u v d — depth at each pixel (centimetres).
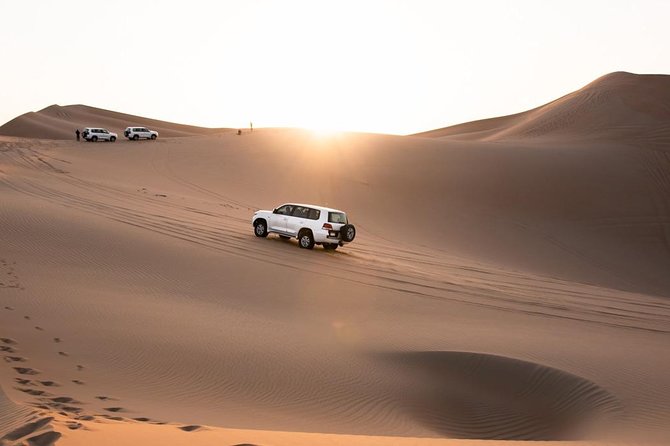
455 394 1298
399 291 2145
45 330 1329
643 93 10744
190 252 2328
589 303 2325
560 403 1278
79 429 654
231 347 1372
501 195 5091
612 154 6397
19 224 2347
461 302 2078
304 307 1833
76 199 3189
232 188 4675
